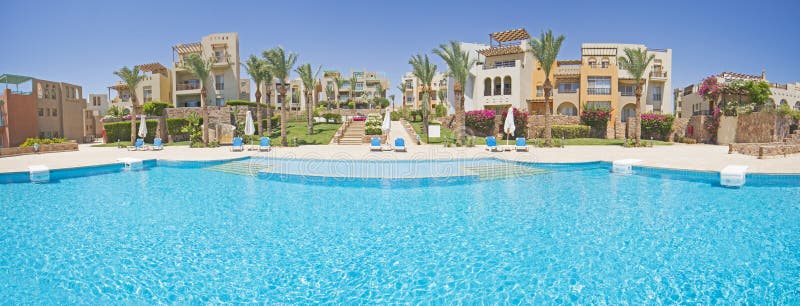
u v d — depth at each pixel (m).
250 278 5.33
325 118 45.50
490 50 40.31
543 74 39.44
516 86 38.16
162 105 40.22
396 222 8.07
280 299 4.74
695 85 40.41
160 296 4.81
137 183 13.08
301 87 78.12
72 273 5.49
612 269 5.50
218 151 24.02
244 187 12.20
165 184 12.85
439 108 52.38
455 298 4.73
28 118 37.62
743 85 30.89
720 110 30.23
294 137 29.83
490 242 6.74
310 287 5.06
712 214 8.38
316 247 6.57
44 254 6.23
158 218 8.43
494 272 5.47
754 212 8.51
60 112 42.03
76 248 6.50
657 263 5.68
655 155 19.12
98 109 63.00
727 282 5.04
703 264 5.62
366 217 8.47
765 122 27.75
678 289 4.86
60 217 8.52
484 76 40.09
